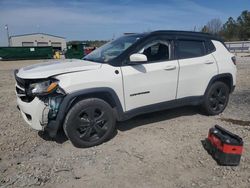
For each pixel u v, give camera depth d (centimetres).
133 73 458
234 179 345
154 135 486
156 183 338
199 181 341
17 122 559
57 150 429
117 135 486
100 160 396
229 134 393
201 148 432
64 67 425
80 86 411
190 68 527
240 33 8700
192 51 543
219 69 572
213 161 392
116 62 451
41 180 345
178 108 643
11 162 391
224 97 603
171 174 357
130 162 390
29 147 440
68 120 413
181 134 490
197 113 611
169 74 499
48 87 393
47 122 411
